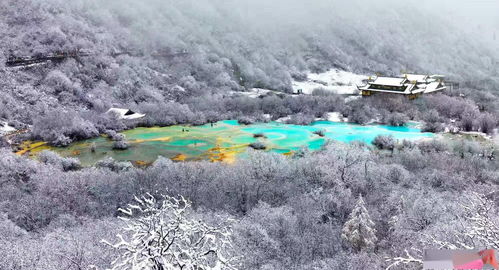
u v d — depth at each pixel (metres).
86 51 166.75
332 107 141.25
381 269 36.59
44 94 131.00
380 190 63.06
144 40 198.38
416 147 91.19
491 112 136.88
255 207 56.19
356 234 43.97
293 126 125.12
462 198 52.53
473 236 21.62
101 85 145.62
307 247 44.75
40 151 95.88
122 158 93.81
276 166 69.69
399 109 136.50
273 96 150.00
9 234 44.59
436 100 140.50
